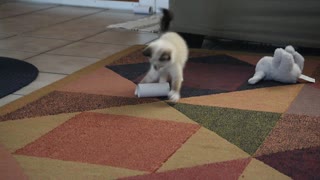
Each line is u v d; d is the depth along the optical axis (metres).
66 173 0.83
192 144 0.95
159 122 1.06
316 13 1.61
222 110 1.13
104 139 0.97
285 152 0.91
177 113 1.12
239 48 1.81
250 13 1.70
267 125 1.04
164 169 0.85
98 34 2.01
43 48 1.77
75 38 1.94
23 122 1.06
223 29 1.75
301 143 0.95
